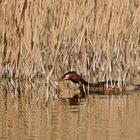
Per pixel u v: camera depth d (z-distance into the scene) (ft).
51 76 56.03
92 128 40.55
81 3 58.70
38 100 50.24
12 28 57.47
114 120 42.68
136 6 62.69
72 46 59.00
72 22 58.70
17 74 57.67
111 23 57.98
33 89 54.54
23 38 57.47
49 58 58.44
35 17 57.36
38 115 44.52
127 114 44.50
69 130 40.04
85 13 58.70
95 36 59.21
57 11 58.44
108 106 47.83
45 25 58.18
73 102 49.73
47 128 40.55
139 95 52.85
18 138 38.11
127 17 60.08
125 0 58.65
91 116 44.11
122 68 60.03
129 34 60.44
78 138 37.93
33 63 57.57
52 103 49.16
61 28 58.49
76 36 59.31
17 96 51.93
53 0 58.13
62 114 44.98
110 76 55.47
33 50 57.47
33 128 40.65
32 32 57.72
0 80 57.72
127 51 60.23
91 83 55.26
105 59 58.44
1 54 57.98
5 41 58.29
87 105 48.29
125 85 55.36
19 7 56.85
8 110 46.21
